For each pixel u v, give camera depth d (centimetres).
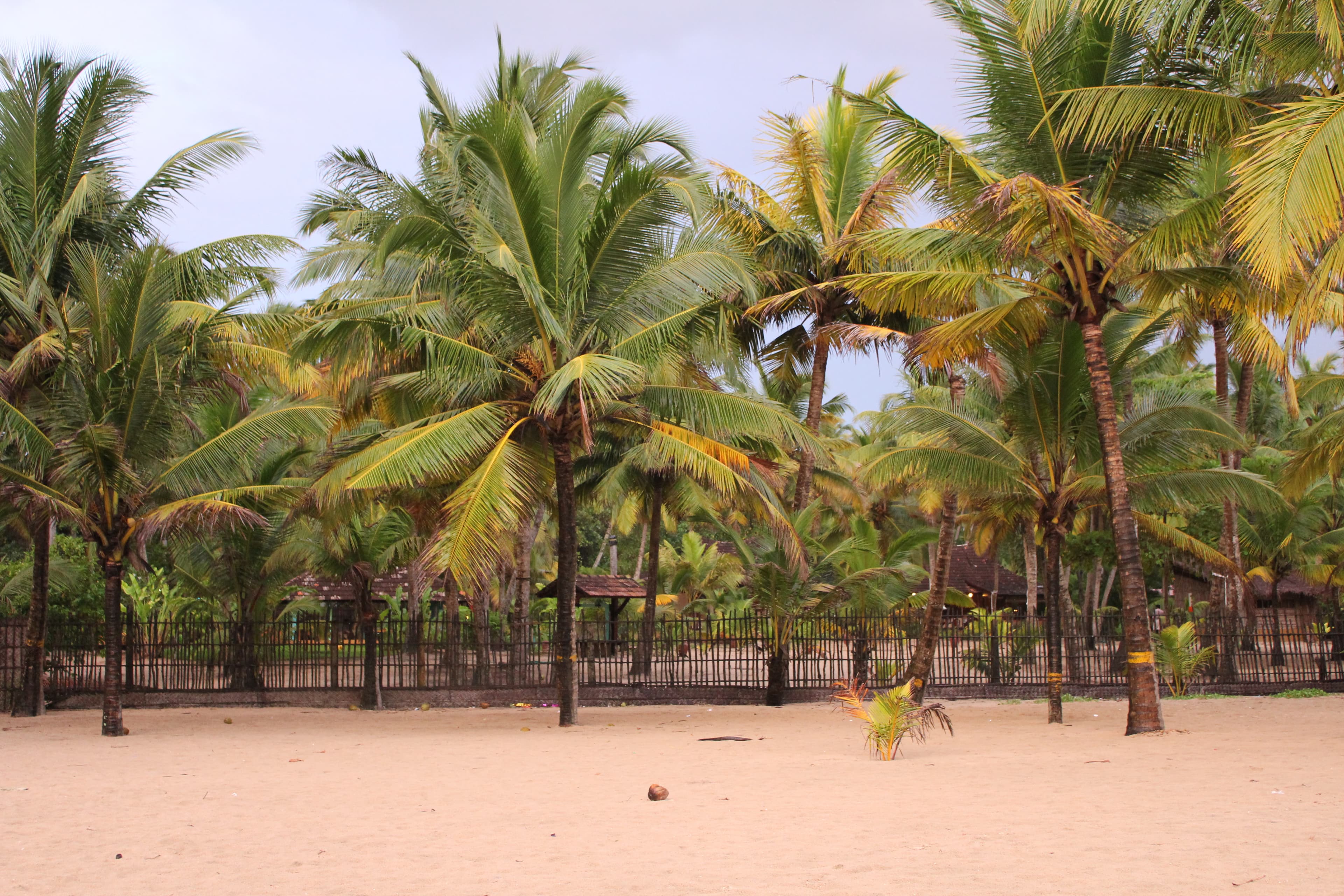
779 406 1678
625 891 580
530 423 1723
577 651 2061
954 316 1579
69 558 2761
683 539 4369
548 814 846
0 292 1584
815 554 2245
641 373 1490
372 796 952
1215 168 1894
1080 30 1356
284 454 2145
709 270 1593
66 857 697
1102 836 692
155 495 1555
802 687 2066
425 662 2022
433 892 588
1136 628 1404
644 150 1631
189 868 660
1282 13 1106
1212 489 1611
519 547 2634
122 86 1809
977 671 2139
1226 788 891
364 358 1623
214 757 1263
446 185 1706
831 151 2178
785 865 634
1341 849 628
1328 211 831
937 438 1694
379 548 2269
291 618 2761
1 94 1703
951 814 795
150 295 1469
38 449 1462
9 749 1345
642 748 1347
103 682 1922
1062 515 1655
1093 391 1445
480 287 1532
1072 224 1316
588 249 1564
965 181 1450
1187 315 1711
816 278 2120
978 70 1426
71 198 1670
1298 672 2219
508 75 2011
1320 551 2916
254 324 1650
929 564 4725
